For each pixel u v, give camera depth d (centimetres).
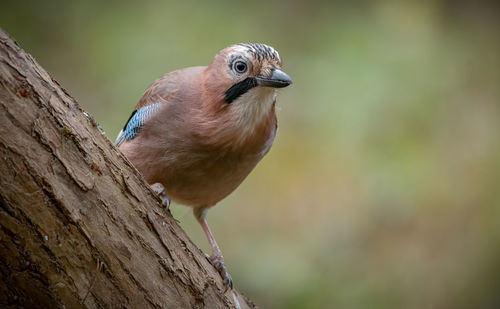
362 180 1196
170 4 1314
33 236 426
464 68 1341
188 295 516
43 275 436
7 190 412
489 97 1316
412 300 1125
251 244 1115
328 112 1241
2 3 1263
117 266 464
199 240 1101
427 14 1384
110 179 471
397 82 1278
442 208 1196
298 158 1209
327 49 1314
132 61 1243
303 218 1164
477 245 1186
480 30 1402
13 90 414
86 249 449
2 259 425
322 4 1384
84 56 1254
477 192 1218
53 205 430
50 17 1279
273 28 1337
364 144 1226
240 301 640
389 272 1136
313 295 1065
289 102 1262
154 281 488
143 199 496
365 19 1369
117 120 1181
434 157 1232
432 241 1178
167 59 1248
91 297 455
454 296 1141
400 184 1191
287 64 1302
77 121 455
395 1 1393
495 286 1148
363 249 1149
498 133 1277
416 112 1258
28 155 419
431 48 1341
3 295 437
